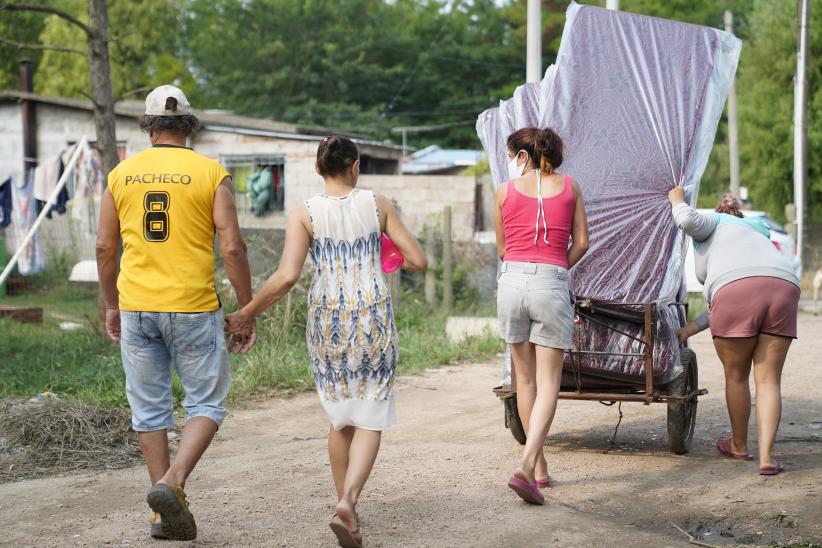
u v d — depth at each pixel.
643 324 7.57
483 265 20.42
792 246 22.56
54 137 27.30
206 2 67.56
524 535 5.63
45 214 16.42
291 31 66.56
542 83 7.98
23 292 22.12
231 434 8.98
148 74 54.72
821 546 5.55
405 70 66.69
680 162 7.61
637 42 7.91
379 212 5.55
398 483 6.86
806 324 18.91
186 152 5.62
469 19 70.25
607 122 7.77
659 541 5.55
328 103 65.12
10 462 7.61
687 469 7.30
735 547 5.50
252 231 20.58
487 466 7.38
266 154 25.50
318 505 6.29
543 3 61.03
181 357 5.59
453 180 25.36
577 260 6.55
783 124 36.25
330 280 5.47
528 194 6.42
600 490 6.71
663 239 7.56
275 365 11.85
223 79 65.44
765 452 7.02
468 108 65.75
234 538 5.61
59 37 49.72
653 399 7.48
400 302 18.41
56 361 12.58
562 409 9.93
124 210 5.57
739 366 7.36
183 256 5.52
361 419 5.40
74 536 5.70
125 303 5.54
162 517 5.34
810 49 36.25
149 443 5.61
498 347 14.68
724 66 7.81
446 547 5.43
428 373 12.69
